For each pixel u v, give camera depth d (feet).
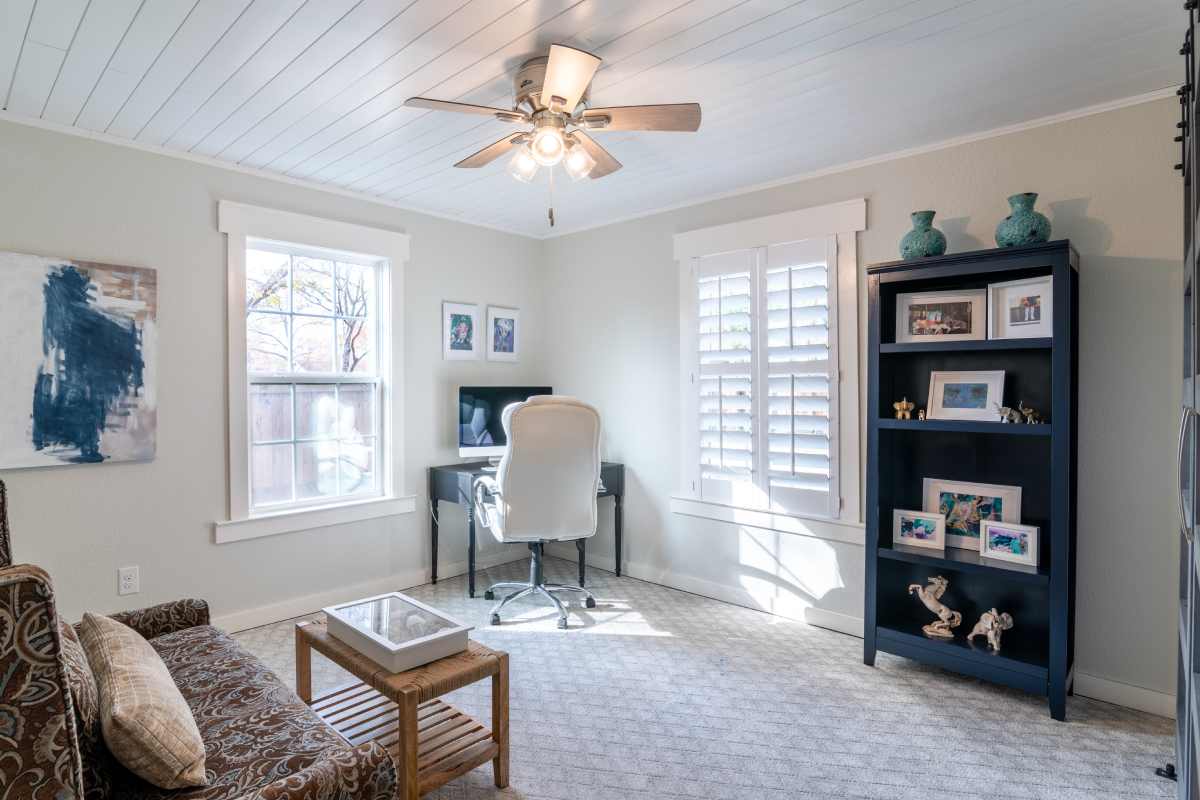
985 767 6.63
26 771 2.83
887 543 9.17
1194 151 4.09
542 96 5.97
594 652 9.52
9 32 6.12
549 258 14.75
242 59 6.68
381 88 7.38
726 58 6.70
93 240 8.71
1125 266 7.85
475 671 5.80
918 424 8.60
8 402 8.03
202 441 9.73
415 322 12.50
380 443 12.22
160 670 4.56
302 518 10.85
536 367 14.82
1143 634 7.80
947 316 8.78
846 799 6.15
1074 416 7.89
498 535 10.91
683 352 12.22
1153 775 6.48
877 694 8.21
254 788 3.97
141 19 5.90
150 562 9.26
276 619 10.58
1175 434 7.58
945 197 9.14
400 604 6.95
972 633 8.38
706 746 7.04
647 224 12.82
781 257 10.80
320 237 10.99
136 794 3.78
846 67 6.93
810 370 10.48
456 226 13.19
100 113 8.06
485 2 5.64
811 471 10.52
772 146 9.30
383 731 6.27
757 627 10.49
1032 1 5.67
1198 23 3.99
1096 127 8.00
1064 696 7.48
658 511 12.76
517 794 6.18
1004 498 8.61
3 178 8.04
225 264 9.94
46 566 8.39
